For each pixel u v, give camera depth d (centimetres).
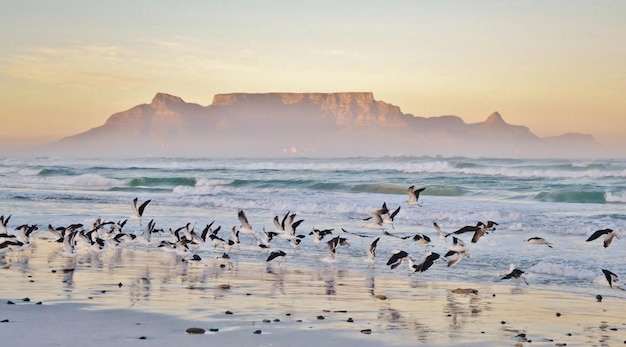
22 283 1777
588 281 1880
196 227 3139
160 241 2734
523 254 2288
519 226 2934
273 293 1702
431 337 1270
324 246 2598
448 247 2491
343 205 3834
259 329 1301
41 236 2823
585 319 1439
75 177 7125
